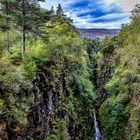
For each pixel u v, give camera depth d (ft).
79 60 209.97
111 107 173.37
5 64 83.61
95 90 261.03
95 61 380.37
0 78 77.61
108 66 271.08
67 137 116.88
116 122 156.46
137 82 158.61
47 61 126.31
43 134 99.04
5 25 108.99
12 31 132.67
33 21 110.63
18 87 82.48
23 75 93.86
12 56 110.63
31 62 109.09
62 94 132.87
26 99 88.58
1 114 71.05
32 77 100.37
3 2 102.68
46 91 109.91
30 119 88.43
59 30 186.09
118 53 249.96
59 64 143.84
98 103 218.38
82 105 172.76
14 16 107.14
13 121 75.15
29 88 93.15
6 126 70.90
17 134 74.28
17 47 125.18
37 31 115.14
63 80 142.61
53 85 119.03
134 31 236.43
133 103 150.41
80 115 159.02
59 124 116.57
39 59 119.14
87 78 237.04
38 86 103.81
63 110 127.24
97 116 194.18
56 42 150.00
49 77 118.83
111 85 192.24
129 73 174.91
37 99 98.22
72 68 176.55
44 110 104.01
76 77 176.65
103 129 171.01
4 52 116.16
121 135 149.07
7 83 79.20
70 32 206.90
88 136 163.63
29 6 107.14
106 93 214.07
